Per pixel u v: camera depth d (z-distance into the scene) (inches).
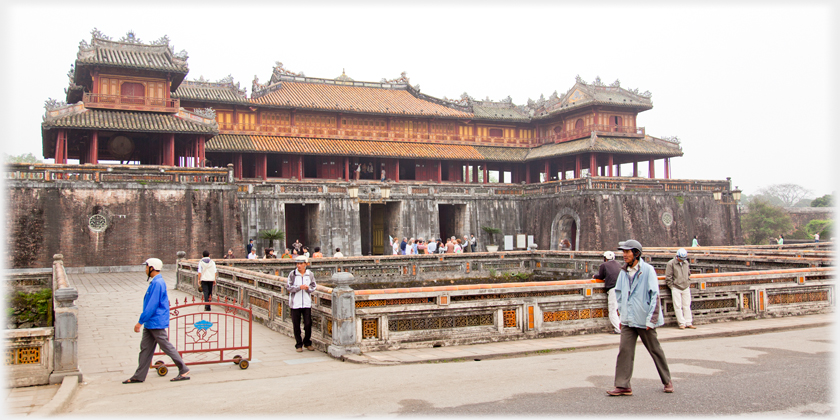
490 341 518.9
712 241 2114.9
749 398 336.2
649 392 351.6
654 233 1975.9
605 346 509.0
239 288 768.3
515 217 2185.0
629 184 1951.3
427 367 432.8
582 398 339.0
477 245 2084.2
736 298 634.8
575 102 2367.1
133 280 1190.3
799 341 521.0
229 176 1571.1
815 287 690.2
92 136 1565.0
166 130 1608.0
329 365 454.0
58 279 571.5
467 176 2573.8
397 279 1273.4
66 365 398.3
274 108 2097.7
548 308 551.5
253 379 412.8
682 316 585.0
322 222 1801.2
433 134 2418.8
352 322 481.1
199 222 1523.1
